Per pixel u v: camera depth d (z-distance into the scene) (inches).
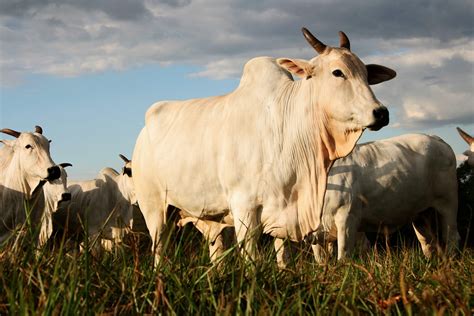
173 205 269.9
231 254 161.0
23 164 363.3
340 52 223.8
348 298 142.3
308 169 228.1
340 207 339.3
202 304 135.6
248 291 137.3
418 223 387.2
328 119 224.2
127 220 546.0
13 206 362.6
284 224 226.5
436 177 378.6
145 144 280.8
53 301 124.9
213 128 243.1
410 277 181.0
